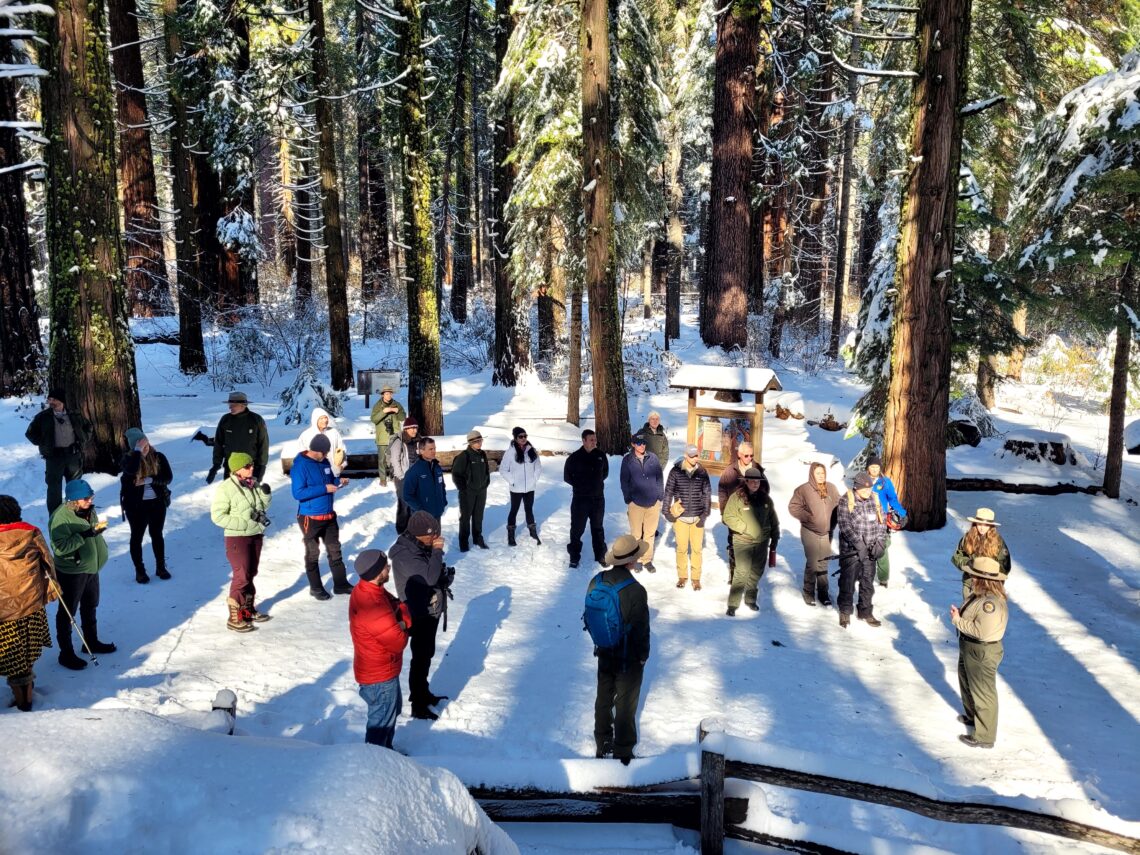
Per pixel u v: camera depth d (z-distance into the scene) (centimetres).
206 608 800
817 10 2473
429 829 286
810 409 1923
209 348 2481
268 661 689
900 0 1775
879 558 878
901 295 1132
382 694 529
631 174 1953
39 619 559
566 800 477
